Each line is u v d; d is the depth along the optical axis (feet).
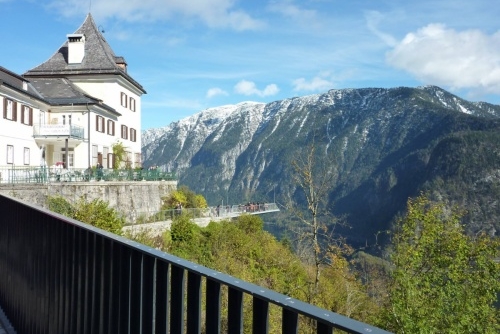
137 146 197.98
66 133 137.49
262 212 215.31
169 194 160.45
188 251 118.73
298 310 5.51
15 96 126.52
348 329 4.77
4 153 120.57
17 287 19.21
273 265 102.68
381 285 82.38
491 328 66.95
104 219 85.76
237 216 174.29
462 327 67.72
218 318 7.26
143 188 143.33
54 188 108.68
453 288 69.36
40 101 140.36
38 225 16.46
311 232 84.69
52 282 14.93
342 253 84.48
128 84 185.57
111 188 126.41
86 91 172.96
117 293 10.66
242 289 6.54
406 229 75.15
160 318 8.96
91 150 150.92
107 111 162.71
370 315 80.33
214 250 120.06
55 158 148.05
